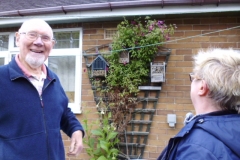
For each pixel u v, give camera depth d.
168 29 3.18
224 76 0.97
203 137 0.90
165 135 3.27
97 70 3.39
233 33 3.20
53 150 1.60
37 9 3.46
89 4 3.29
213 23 3.24
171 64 3.30
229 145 0.86
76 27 3.65
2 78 1.53
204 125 0.94
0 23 3.73
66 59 3.73
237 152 0.85
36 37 1.67
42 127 1.57
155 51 3.20
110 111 3.39
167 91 3.29
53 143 1.61
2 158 1.47
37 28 1.68
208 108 1.03
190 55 3.26
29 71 1.69
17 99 1.52
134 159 3.22
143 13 3.23
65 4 3.75
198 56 1.14
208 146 0.87
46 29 1.72
